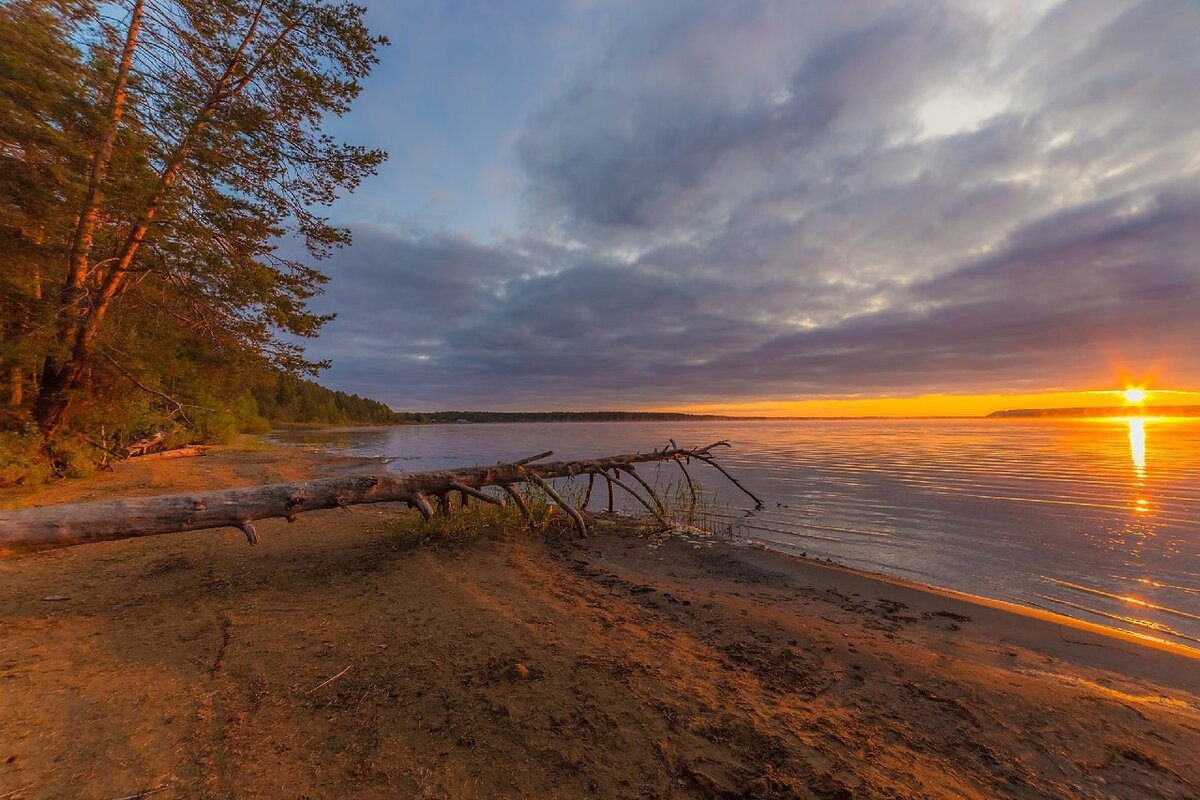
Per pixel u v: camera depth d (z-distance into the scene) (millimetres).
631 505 11977
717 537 8172
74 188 9164
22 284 9320
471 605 4262
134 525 4629
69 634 3684
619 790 2129
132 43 10234
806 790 2137
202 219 11047
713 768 2271
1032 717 2959
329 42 11266
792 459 21594
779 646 3834
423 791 2115
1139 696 3391
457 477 6969
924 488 12969
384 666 3189
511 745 2412
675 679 3113
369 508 9555
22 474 9977
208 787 2123
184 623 3896
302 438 42500
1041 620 4750
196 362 12688
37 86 8414
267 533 7098
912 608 5062
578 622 4047
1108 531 8141
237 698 2820
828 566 6578
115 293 11266
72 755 2320
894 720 2832
